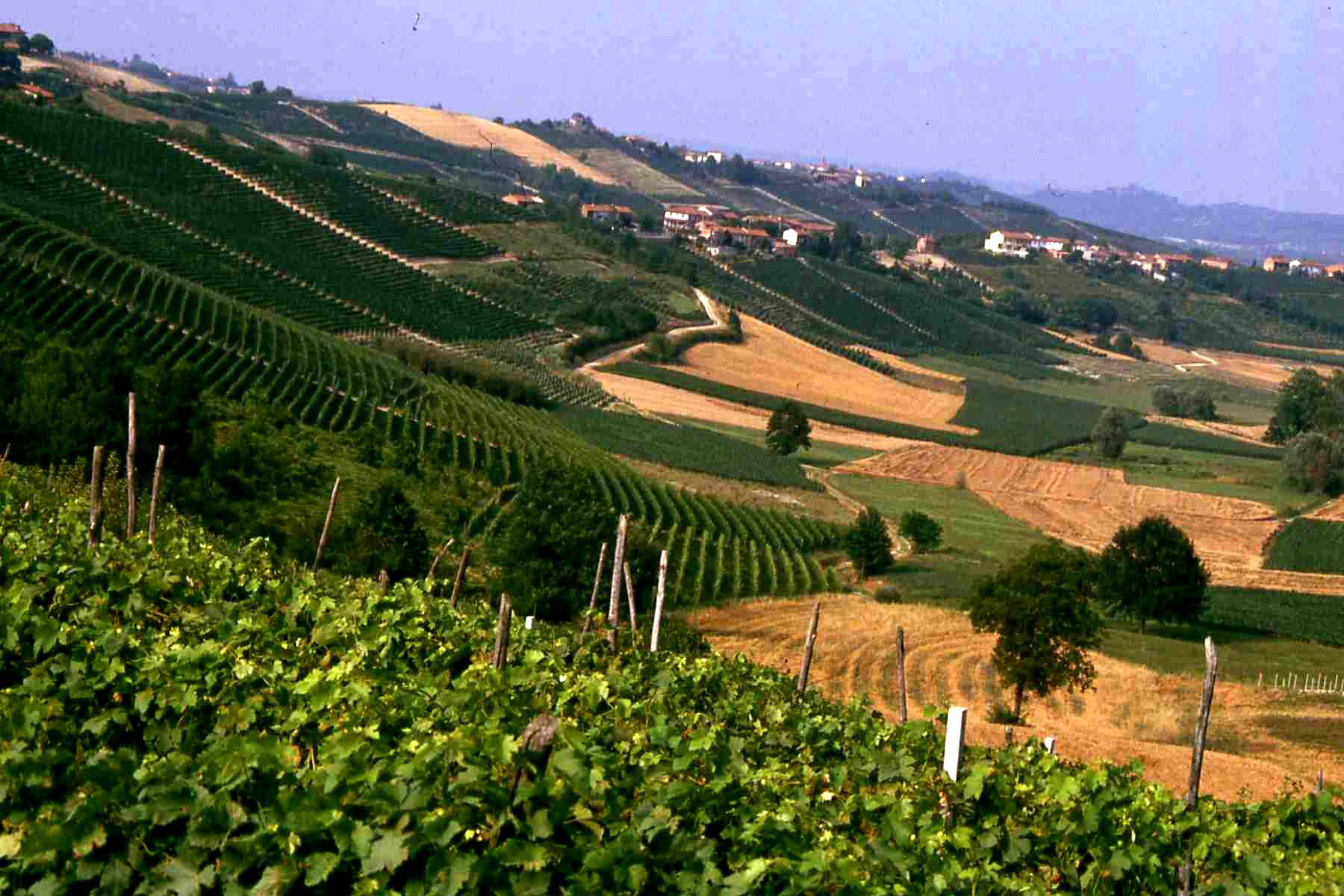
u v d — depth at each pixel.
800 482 83.44
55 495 23.27
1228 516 85.75
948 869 8.45
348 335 102.56
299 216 139.75
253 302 101.75
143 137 142.25
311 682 9.10
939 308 187.62
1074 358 177.12
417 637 12.43
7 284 67.38
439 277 134.88
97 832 6.79
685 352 127.81
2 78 175.25
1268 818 10.82
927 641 44.22
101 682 9.05
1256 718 37.19
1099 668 43.66
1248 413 143.38
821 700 16.34
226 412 59.72
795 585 54.31
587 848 7.33
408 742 8.23
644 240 188.25
